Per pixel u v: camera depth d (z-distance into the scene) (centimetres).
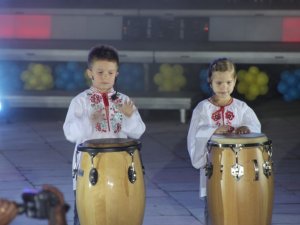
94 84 939
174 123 1870
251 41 2048
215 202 911
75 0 2088
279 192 1234
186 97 1847
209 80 972
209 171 912
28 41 1988
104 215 874
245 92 2019
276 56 1908
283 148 1587
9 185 1270
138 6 2053
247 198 895
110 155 868
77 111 927
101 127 929
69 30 2056
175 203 1162
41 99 1853
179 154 1527
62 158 1484
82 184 881
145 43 1977
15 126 1830
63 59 1902
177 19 2050
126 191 873
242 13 2045
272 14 2048
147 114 1967
